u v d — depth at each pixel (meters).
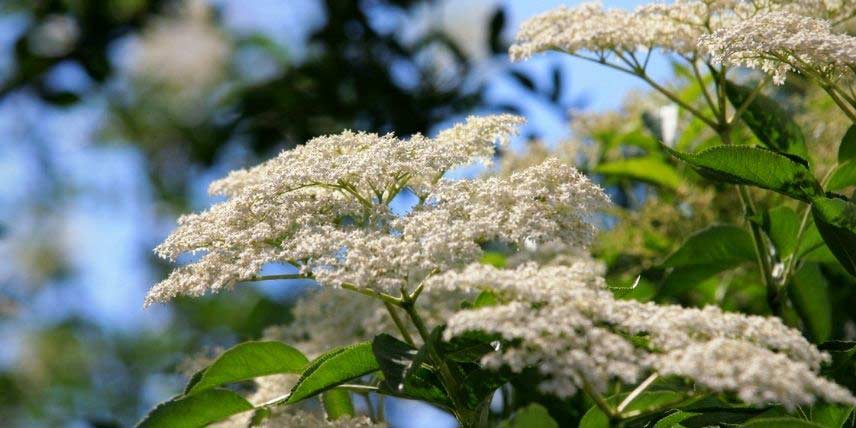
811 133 1.49
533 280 1.16
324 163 1.24
